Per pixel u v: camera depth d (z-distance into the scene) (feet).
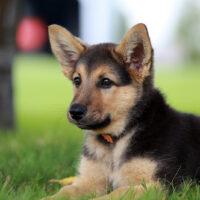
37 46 242.78
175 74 177.37
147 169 21.39
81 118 21.88
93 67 23.22
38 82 129.49
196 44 310.45
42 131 43.42
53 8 193.67
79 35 189.78
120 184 22.50
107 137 23.35
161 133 22.33
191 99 85.92
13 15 45.32
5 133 41.47
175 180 21.12
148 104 23.16
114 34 334.44
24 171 25.31
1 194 19.43
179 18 316.40
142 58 22.75
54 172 26.32
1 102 45.70
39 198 20.08
